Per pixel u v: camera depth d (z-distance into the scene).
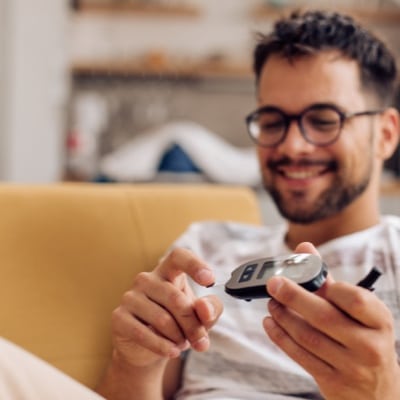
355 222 1.02
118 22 3.24
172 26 3.27
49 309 0.98
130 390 0.84
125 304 0.76
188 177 2.71
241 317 0.96
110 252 1.06
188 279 0.88
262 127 1.06
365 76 1.02
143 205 1.14
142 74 3.22
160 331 0.74
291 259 0.63
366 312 0.55
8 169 2.79
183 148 2.75
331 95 1.00
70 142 3.03
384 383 0.58
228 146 3.17
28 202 1.03
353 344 0.56
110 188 1.14
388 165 3.02
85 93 3.23
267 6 3.19
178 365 1.01
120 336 0.79
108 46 3.25
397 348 0.85
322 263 0.60
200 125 3.30
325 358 0.58
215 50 3.27
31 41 2.78
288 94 1.02
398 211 2.88
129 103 3.26
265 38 1.08
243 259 1.04
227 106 3.31
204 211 1.22
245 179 2.75
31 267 0.99
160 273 0.76
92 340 1.00
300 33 1.02
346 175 1.00
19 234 1.00
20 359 0.66
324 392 0.60
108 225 1.08
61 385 0.65
